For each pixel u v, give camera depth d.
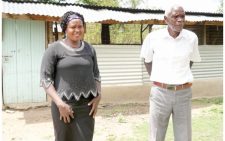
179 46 4.17
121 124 7.66
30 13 8.66
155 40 4.25
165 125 4.47
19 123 7.76
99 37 12.84
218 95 11.68
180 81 4.22
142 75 10.56
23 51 9.38
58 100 3.53
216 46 11.59
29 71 9.45
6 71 9.24
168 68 4.22
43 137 6.64
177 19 4.02
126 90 10.35
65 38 3.68
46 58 3.57
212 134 6.75
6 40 9.20
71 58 3.56
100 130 7.11
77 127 3.68
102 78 10.04
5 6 9.02
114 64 10.16
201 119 8.09
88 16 9.22
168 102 4.28
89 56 3.66
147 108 9.55
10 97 9.33
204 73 11.44
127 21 9.31
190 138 4.45
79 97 3.62
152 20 9.64
